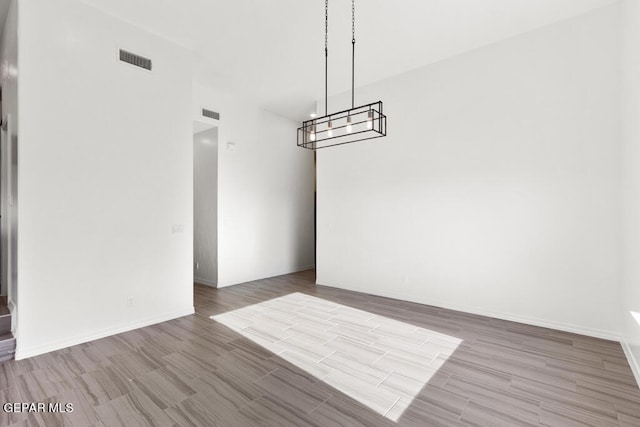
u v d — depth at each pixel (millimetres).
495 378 2396
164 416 1949
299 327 3490
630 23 2703
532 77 3516
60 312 2885
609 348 2895
